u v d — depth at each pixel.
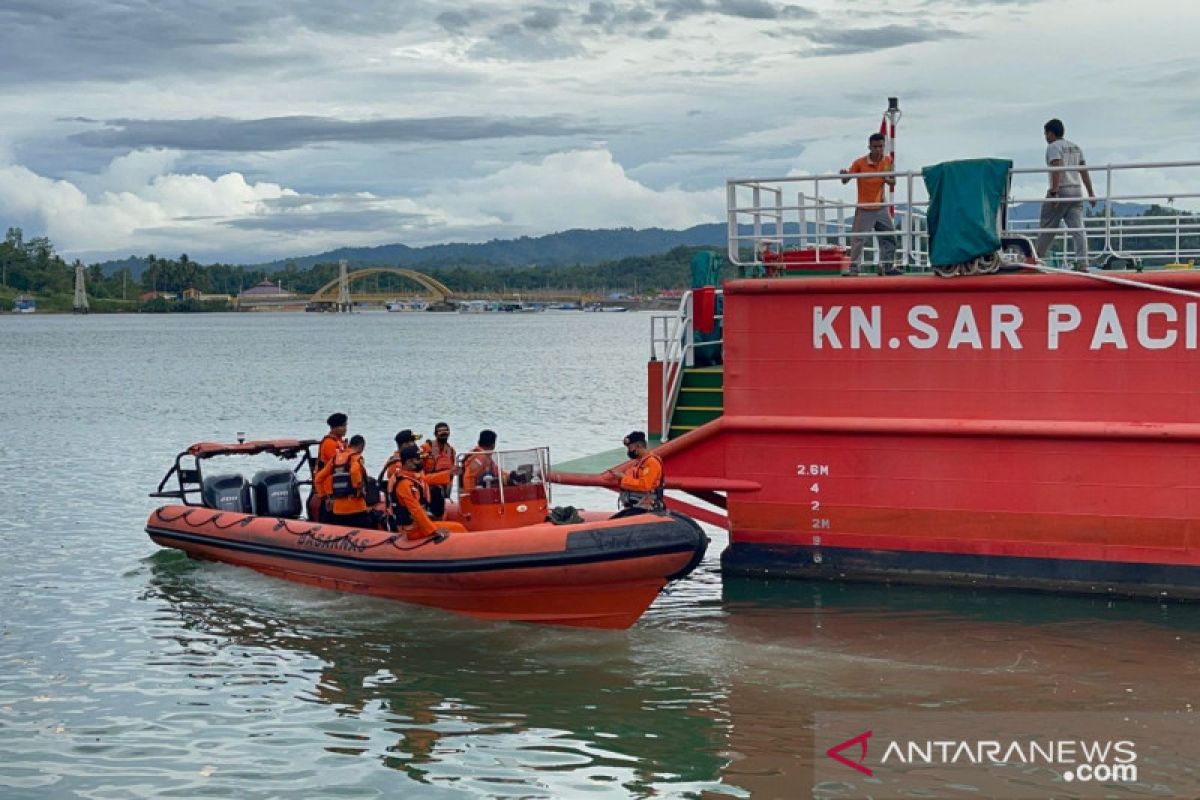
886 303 12.20
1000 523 11.95
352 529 12.73
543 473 12.20
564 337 121.31
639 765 8.34
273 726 9.15
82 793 8.03
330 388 46.16
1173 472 11.34
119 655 10.87
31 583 13.45
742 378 12.78
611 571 10.91
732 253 13.09
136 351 87.31
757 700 9.48
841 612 11.75
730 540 13.05
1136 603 11.57
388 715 9.35
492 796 7.93
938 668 10.09
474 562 11.40
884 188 13.34
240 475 15.15
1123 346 11.41
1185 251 11.83
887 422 12.21
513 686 9.94
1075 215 12.45
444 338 119.25
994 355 11.85
